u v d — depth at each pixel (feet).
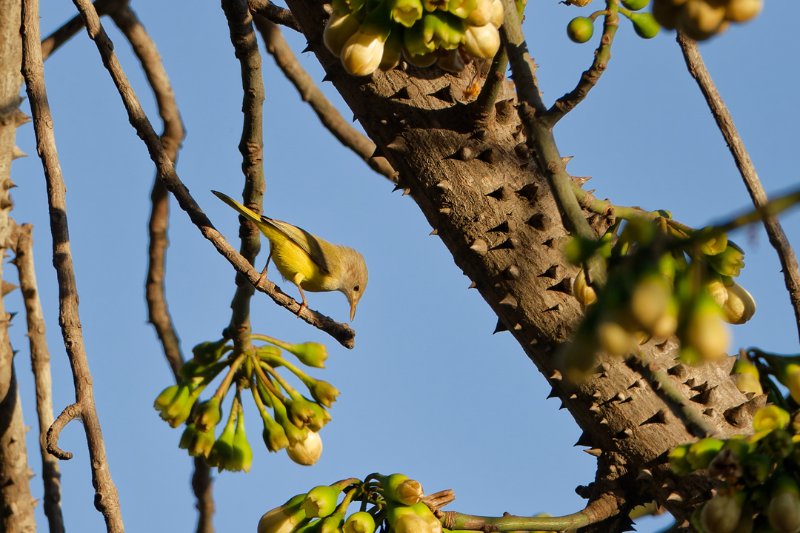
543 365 25.40
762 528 17.74
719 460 17.28
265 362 34.73
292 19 31.19
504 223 25.23
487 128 25.49
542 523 25.17
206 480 42.16
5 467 38.60
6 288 38.83
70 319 28.14
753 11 13.71
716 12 13.76
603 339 13.92
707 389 24.57
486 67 26.11
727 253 22.08
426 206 26.05
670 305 14.23
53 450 25.90
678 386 24.68
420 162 25.76
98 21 28.73
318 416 33.76
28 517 38.68
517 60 19.90
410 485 25.77
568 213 18.58
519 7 24.43
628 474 25.20
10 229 39.52
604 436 25.13
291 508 27.25
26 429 39.14
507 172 25.48
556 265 25.03
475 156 25.50
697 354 14.35
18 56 37.14
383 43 20.75
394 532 25.41
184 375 34.65
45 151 30.37
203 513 42.04
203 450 33.68
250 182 33.06
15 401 38.78
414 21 20.30
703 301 14.40
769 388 24.73
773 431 17.60
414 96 25.85
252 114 31.68
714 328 14.28
